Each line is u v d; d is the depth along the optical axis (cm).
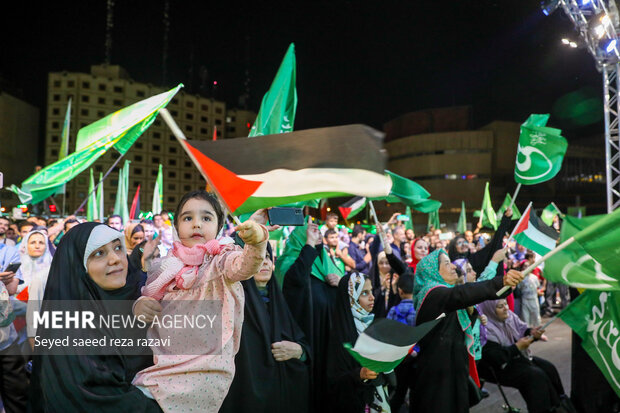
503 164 5681
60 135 5847
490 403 503
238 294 212
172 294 205
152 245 269
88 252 196
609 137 880
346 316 341
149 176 6275
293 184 204
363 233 959
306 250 366
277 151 209
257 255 187
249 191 206
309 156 204
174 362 196
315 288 396
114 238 202
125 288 211
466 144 5716
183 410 192
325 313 386
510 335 426
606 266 282
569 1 836
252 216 321
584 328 362
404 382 384
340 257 696
